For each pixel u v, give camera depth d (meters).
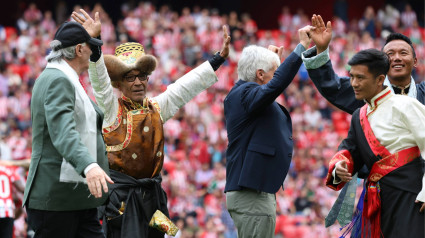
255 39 34.91
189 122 26.64
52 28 33.53
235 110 7.66
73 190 6.42
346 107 7.78
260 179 7.43
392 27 37.41
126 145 7.56
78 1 37.81
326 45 7.52
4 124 25.59
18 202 10.96
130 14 33.72
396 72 7.50
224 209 20.58
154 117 7.76
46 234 6.47
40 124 6.38
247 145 7.57
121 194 7.51
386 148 6.65
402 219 6.53
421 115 6.47
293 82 30.22
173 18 34.22
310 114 28.66
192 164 23.92
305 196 21.98
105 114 7.57
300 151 24.75
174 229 7.64
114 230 7.51
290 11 41.22
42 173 6.39
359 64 6.70
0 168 10.30
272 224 7.55
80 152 6.04
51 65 6.57
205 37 33.19
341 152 6.90
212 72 8.23
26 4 38.78
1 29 31.80
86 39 6.66
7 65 29.72
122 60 7.69
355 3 40.91
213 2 40.97
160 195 7.75
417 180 6.53
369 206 6.72
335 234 19.88
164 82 29.50
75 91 6.50
